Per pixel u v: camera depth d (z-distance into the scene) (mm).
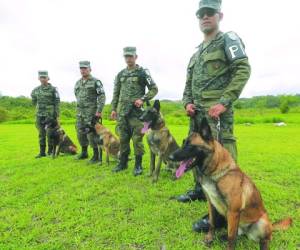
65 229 3881
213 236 3510
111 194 5203
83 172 6797
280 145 11266
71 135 16609
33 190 5484
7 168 7465
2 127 23938
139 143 6516
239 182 3092
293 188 5512
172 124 27094
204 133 3113
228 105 3535
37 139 14242
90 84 7605
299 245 3447
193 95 4113
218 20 3898
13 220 4168
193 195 4727
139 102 6191
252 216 3139
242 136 14977
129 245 3469
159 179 6098
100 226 3930
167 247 3398
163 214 4270
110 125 24531
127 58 6387
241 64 3551
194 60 4145
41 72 8844
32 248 3393
